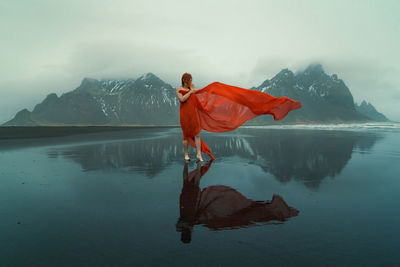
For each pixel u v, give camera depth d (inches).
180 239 70.4
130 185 136.9
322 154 266.2
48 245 66.9
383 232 74.3
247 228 78.1
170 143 425.4
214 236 72.2
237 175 163.2
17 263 57.6
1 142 454.3
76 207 99.4
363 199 108.8
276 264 56.5
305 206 99.8
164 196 115.3
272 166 196.4
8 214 91.2
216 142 426.3
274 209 96.3
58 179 152.1
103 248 65.1
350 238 70.2
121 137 618.2
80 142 451.2
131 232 75.3
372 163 207.5
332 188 128.5
